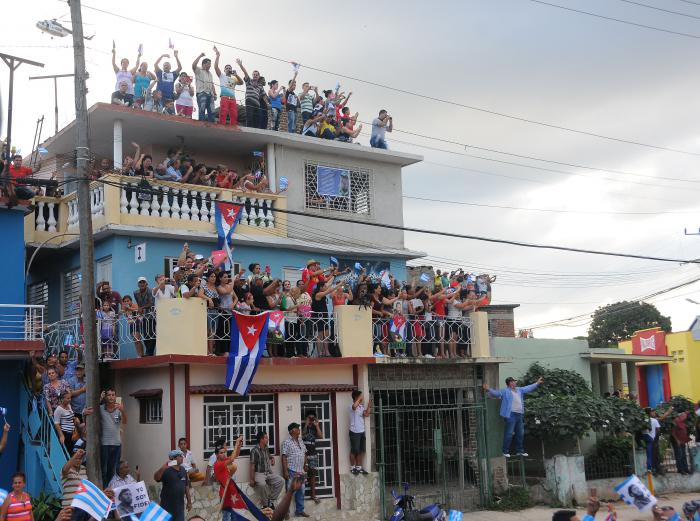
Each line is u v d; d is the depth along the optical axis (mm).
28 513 12328
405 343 19422
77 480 13789
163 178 20219
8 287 17438
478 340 20516
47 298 21891
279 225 22031
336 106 24109
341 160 23844
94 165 23156
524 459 21312
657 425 22344
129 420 17609
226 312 17016
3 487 16906
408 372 19484
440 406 19750
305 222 22750
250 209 21422
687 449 23219
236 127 21766
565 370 23656
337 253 23078
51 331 18906
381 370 19062
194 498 15641
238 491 13891
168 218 20031
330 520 17344
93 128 21297
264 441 16562
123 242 19406
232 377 16344
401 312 19562
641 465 22125
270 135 22250
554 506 19891
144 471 16938
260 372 17359
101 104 19891
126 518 12211
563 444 22016
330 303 19875
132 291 19359
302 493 16891
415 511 14258
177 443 16172
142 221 19625
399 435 19453
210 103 21562
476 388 20406
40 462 15953
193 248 20516
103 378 18156
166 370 16484
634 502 11320
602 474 21531
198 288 16734
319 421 18078
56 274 21438
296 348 17938
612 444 22703
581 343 25156
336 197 23578
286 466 16781
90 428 13711
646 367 34344
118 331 17500
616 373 27969
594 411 21078
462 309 20672
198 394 16500
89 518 11945
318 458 17875
